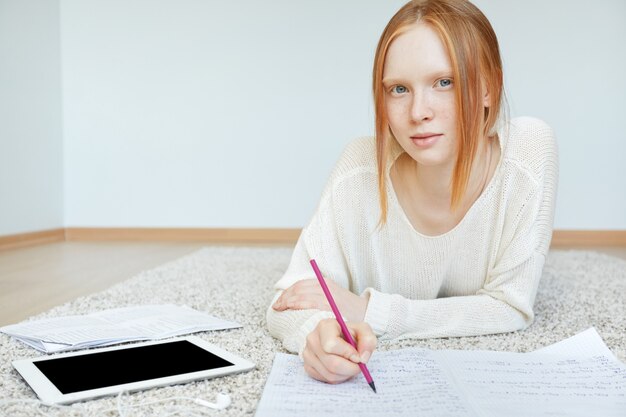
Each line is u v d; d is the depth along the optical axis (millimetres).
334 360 886
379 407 829
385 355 1055
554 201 1329
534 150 1269
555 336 1334
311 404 840
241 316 1570
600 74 3941
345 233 1340
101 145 4258
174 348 1151
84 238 4258
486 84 1101
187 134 4211
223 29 4148
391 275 1392
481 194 1251
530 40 3947
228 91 4172
